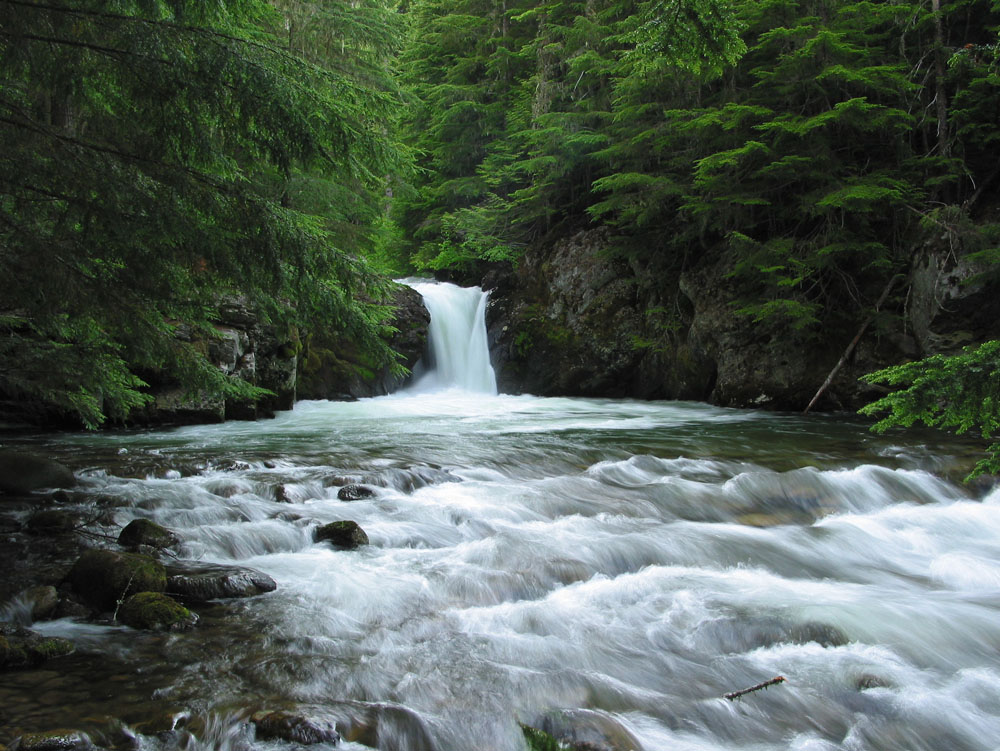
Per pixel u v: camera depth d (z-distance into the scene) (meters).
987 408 4.11
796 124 15.14
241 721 3.54
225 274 6.47
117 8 6.17
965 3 15.74
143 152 6.46
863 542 7.36
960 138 15.68
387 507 7.44
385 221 23.72
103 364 8.07
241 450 10.60
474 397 20.81
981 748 3.91
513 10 27.95
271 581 5.35
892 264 15.56
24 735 3.21
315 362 18.81
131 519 6.69
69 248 6.42
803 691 4.33
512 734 3.68
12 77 6.34
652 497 8.33
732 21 6.06
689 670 4.54
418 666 4.31
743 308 16.31
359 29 19.56
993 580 6.33
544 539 6.67
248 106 5.92
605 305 20.94
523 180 26.30
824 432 13.30
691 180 18.28
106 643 4.38
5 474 7.63
